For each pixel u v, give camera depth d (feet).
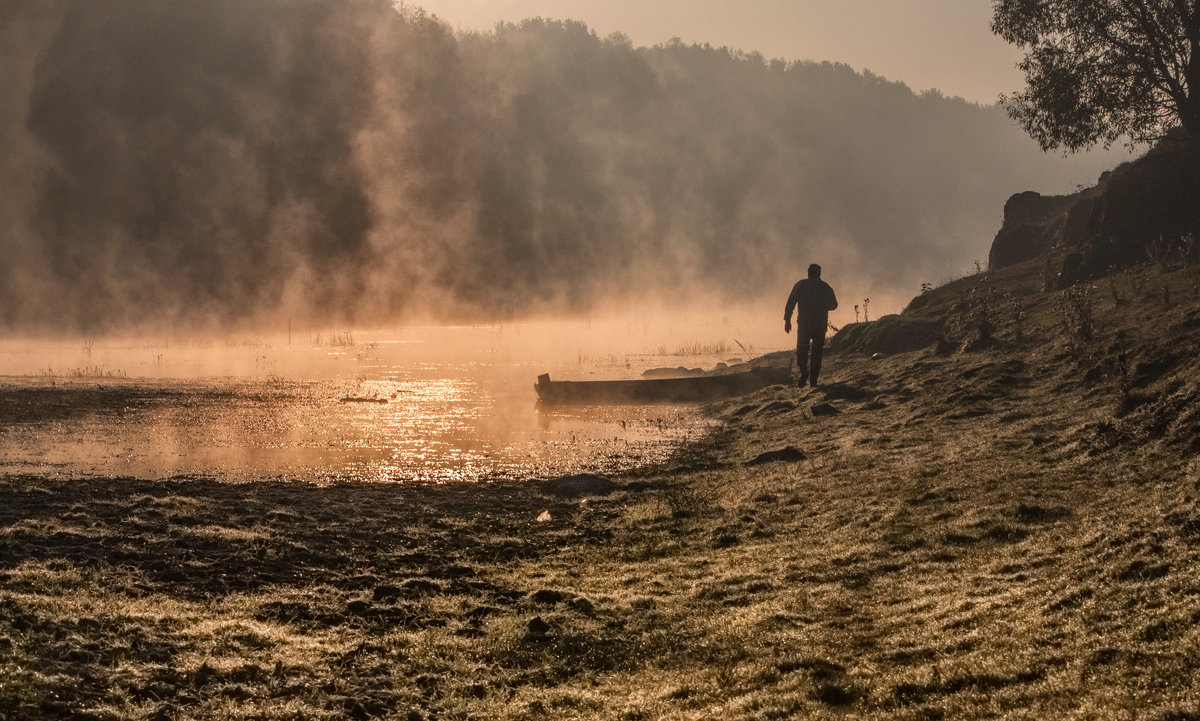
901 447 43.68
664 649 23.26
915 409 52.06
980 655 19.72
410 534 34.32
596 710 19.98
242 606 26.02
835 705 18.65
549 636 24.29
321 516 36.19
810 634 22.79
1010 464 36.81
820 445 47.34
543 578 29.78
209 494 39.04
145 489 39.27
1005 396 50.47
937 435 44.98
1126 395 39.37
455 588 28.55
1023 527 28.66
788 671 20.72
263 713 19.25
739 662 21.74
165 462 46.09
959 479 35.88
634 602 26.78
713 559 30.83
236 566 29.48
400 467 46.32
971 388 52.80
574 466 46.91
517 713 19.84
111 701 19.02
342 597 27.43
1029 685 17.88
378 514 37.01
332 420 61.31
